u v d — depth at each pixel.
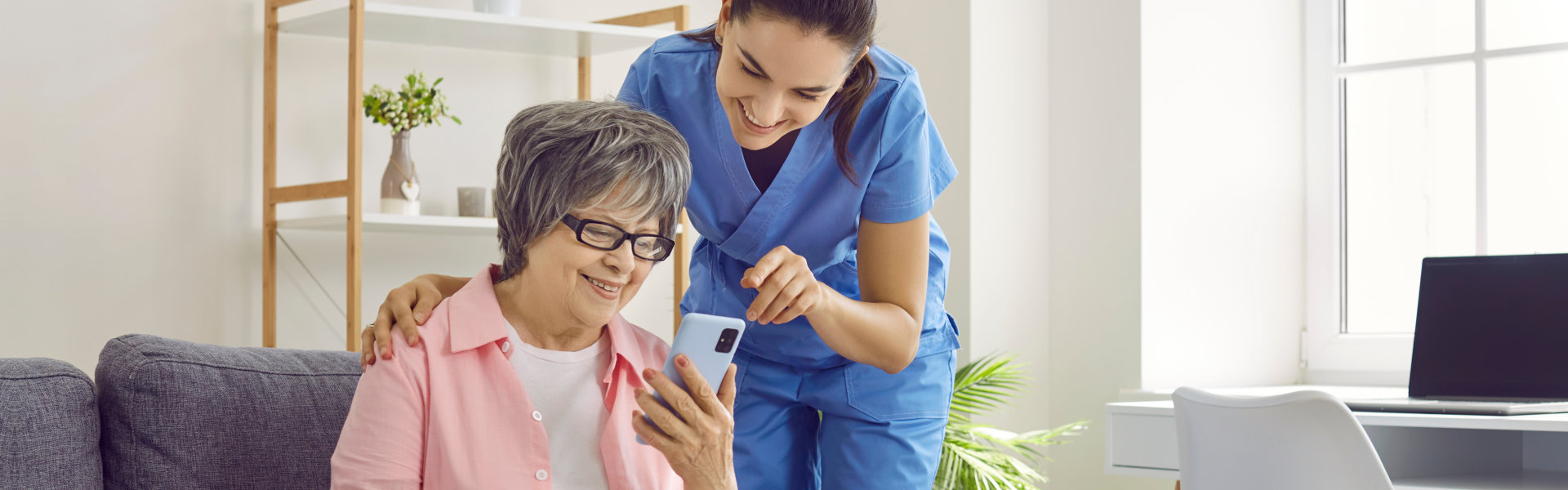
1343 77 2.85
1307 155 2.89
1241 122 2.83
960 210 2.81
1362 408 1.93
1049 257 2.96
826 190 1.39
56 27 2.36
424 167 2.72
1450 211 2.71
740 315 1.53
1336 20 2.84
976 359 2.78
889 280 1.38
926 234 1.41
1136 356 2.71
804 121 1.14
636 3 2.99
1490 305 2.14
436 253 2.79
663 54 1.42
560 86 2.89
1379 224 2.81
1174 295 2.74
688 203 1.46
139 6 2.44
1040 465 2.92
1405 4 2.77
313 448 1.33
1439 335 2.20
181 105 2.48
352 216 2.32
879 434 1.54
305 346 2.63
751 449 1.58
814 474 1.66
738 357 1.58
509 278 1.14
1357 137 2.84
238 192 2.54
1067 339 2.90
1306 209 2.89
